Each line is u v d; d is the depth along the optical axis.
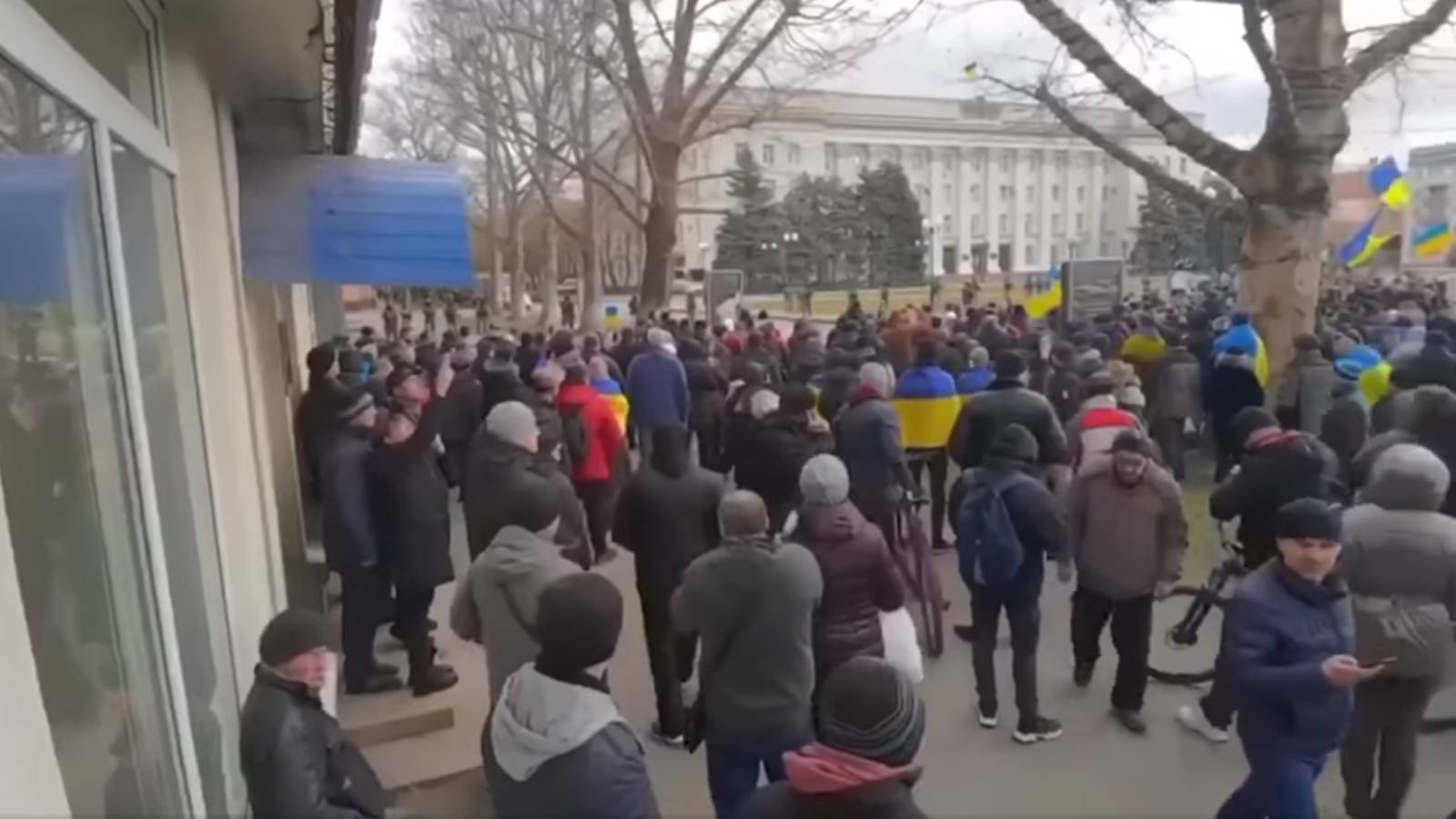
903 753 2.21
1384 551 4.18
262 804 2.75
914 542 6.84
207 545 4.70
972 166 82.62
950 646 6.91
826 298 50.44
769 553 3.79
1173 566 5.47
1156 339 11.52
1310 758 3.69
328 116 8.73
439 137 46.91
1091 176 87.69
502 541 3.97
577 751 2.54
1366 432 7.50
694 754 5.48
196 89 5.51
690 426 11.62
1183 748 5.45
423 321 43.91
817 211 59.12
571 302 41.41
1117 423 6.68
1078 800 4.93
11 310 2.27
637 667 6.68
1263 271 10.48
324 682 2.89
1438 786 4.99
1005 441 5.38
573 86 30.25
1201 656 6.63
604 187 26.17
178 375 4.50
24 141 2.37
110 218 3.02
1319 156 10.19
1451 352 8.93
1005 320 17.20
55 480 2.51
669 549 5.31
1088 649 6.12
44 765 1.95
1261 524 5.57
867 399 6.93
